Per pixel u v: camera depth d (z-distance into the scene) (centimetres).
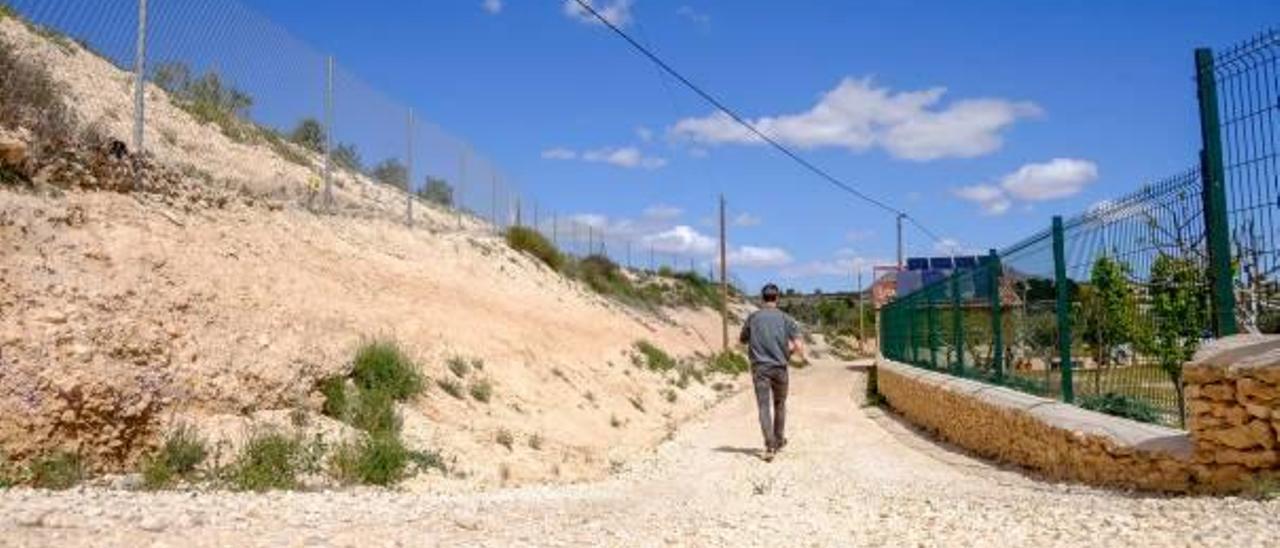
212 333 995
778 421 1273
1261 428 688
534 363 1712
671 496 908
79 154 1167
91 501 611
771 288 1280
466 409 1241
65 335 819
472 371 1424
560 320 2383
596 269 4322
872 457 1230
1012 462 1127
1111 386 1029
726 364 3988
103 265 979
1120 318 974
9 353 762
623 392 2002
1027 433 1070
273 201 1750
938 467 1125
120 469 790
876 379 2839
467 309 1827
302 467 863
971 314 1614
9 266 862
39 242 940
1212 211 765
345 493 793
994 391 1305
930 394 1644
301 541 509
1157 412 957
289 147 2375
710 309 6144
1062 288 1109
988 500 736
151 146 1722
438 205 3056
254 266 1272
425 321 1523
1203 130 773
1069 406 1052
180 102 2091
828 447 1348
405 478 914
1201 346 754
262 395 964
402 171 2902
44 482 711
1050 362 1182
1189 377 744
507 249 3000
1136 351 970
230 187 1686
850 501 768
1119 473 829
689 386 2662
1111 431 867
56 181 1100
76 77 1762
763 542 561
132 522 532
